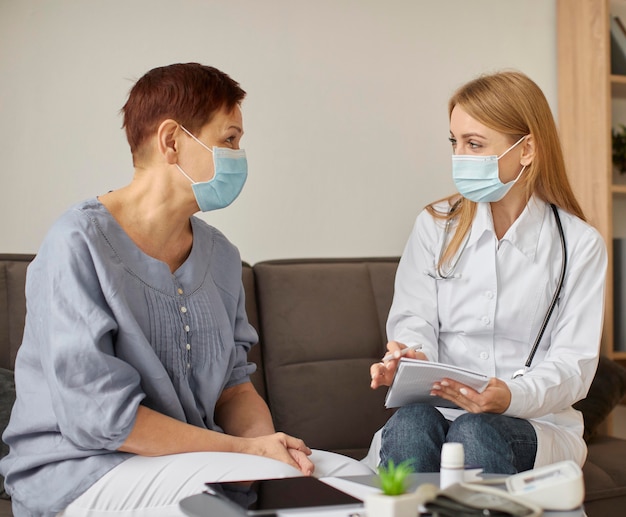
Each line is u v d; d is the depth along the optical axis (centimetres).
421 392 169
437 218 206
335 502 112
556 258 193
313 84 273
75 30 246
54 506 142
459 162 192
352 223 277
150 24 254
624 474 209
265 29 268
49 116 242
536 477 115
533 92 192
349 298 242
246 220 264
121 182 250
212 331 167
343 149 276
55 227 153
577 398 180
